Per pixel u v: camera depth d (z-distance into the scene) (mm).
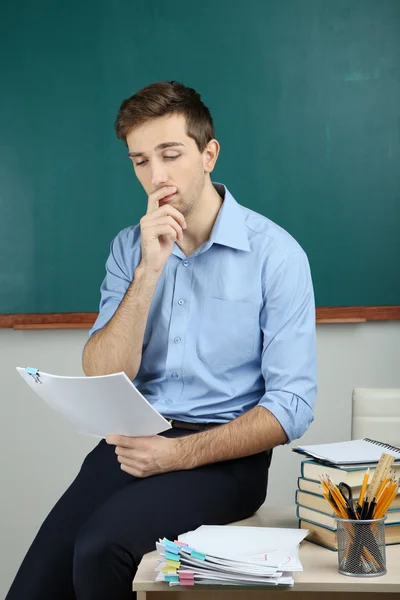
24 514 3096
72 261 3035
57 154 3031
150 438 1702
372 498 1396
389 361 3006
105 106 3018
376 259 2988
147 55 2996
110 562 1552
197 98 1884
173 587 1357
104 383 1515
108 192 3023
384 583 1334
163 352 1989
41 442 3090
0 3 3031
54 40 3021
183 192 1851
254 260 1925
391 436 2047
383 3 2965
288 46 2971
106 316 2105
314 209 2988
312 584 1340
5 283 3051
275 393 1811
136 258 2109
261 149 2986
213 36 2980
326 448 1675
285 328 1869
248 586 1333
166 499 1640
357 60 2969
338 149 2979
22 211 3043
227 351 1926
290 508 1882
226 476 1744
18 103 3035
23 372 1659
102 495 1805
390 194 2979
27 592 1709
